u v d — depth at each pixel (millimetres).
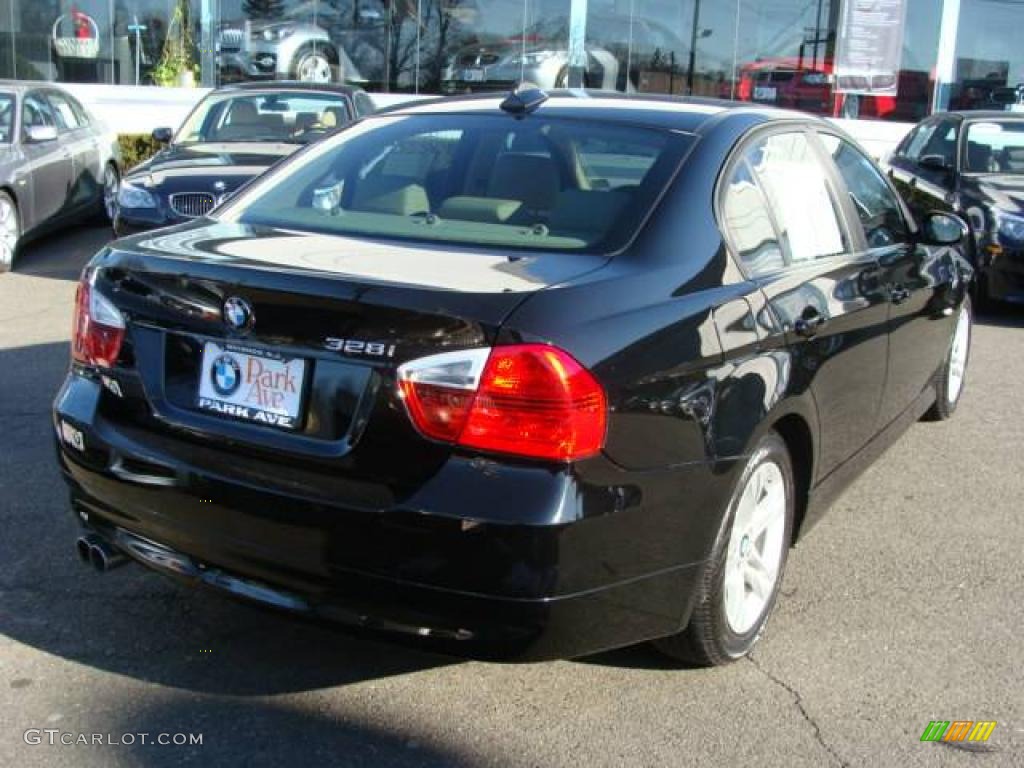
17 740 2904
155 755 2867
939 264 5156
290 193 3818
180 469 2920
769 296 3350
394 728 3023
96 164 11875
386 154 3869
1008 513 4773
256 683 3230
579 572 2633
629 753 2930
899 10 17391
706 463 2943
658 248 3127
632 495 2723
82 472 3170
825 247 4016
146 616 3602
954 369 6008
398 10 16688
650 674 3324
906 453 5555
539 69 16781
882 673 3375
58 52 16422
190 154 8969
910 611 3805
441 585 2609
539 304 2672
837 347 3754
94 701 3107
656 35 17000
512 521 2545
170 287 2980
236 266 2895
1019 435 5895
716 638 3201
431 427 2602
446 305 2633
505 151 3668
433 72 16891
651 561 2828
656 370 2809
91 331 3191
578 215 3303
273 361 2812
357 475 2688
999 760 2939
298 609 2805
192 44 16656
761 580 3432
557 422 2580
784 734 3033
